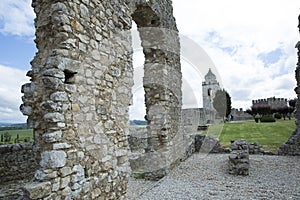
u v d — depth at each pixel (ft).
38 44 10.62
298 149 29.30
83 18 11.08
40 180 8.69
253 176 20.24
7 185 21.13
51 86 9.33
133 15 21.66
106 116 12.50
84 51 11.02
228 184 17.97
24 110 10.07
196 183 18.58
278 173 21.02
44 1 10.39
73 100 10.20
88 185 10.69
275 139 40.47
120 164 13.57
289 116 76.48
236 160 21.02
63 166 9.34
